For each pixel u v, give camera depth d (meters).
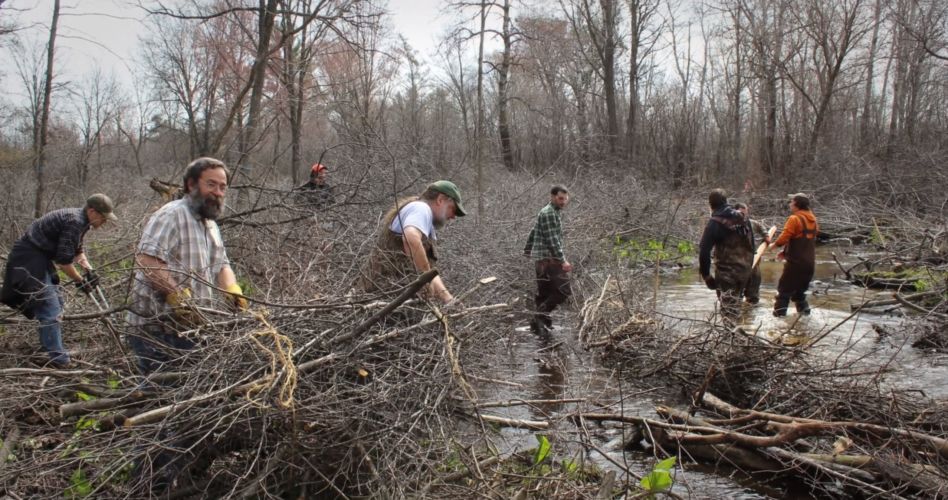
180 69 18.34
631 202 15.56
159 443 2.99
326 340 3.56
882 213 15.90
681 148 29.28
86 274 5.36
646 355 6.23
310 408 3.20
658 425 4.46
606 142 23.62
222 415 3.16
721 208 7.91
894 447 4.03
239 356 3.30
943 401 4.75
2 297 5.14
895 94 26.95
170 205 3.63
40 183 9.92
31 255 5.12
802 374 5.03
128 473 3.34
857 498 3.83
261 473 3.21
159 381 3.49
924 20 21.33
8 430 3.83
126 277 6.11
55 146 13.78
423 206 4.41
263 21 10.19
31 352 5.35
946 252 10.88
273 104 9.90
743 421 4.41
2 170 10.38
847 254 14.02
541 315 7.82
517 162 25.97
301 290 4.73
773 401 5.04
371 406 3.34
